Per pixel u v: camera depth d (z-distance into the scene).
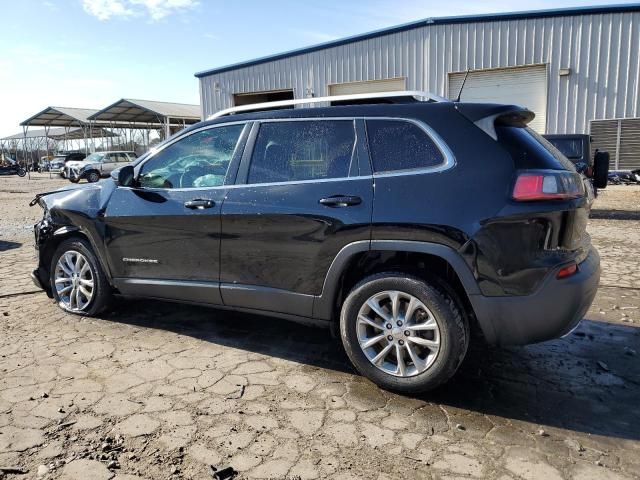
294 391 3.27
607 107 15.77
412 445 2.68
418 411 3.04
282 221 3.45
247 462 2.52
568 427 2.88
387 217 3.12
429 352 3.14
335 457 2.57
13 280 5.97
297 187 3.44
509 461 2.55
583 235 3.30
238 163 3.74
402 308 3.19
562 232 2.95
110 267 4.35
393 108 3.32
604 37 15.43
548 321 2.93
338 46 19.00
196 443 2.68
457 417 2.98
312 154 3.49
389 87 18.42
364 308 3.27
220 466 2.48
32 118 44.28
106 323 4.48
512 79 16.69
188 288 3.94
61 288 4.76
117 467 2.47
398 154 3.23
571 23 15.68
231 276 3.73
